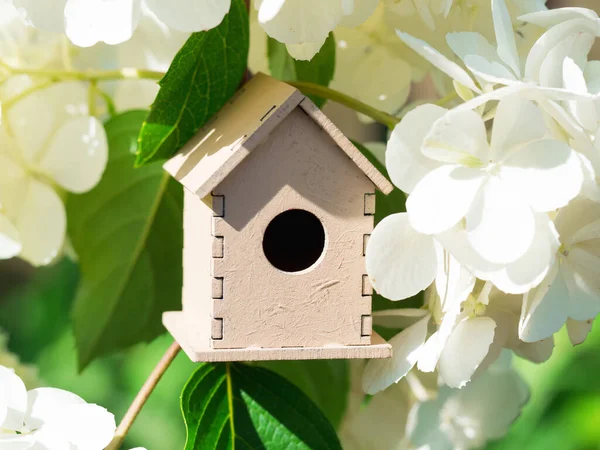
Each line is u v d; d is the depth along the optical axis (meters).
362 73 0.40
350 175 0.34
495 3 0.33
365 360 0.43
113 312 0.41
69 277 0.74
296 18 0.33
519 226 0.31
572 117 0.33
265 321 0.34
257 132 0.33
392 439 0.45
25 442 0.33
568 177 0.31
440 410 0.43
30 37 0.40
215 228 0.34
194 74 0.35
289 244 0.38
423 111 0.32
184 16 0.32
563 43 0.33
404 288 0.33
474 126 0.32
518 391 0.43
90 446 0.34
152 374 0.36
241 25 0.35
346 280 0.34
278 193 0.34
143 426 0.78
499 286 0.32
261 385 0.36
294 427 0.36
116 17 0.33
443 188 0.32
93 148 0.39
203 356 0.33
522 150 0.32
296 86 0.36
